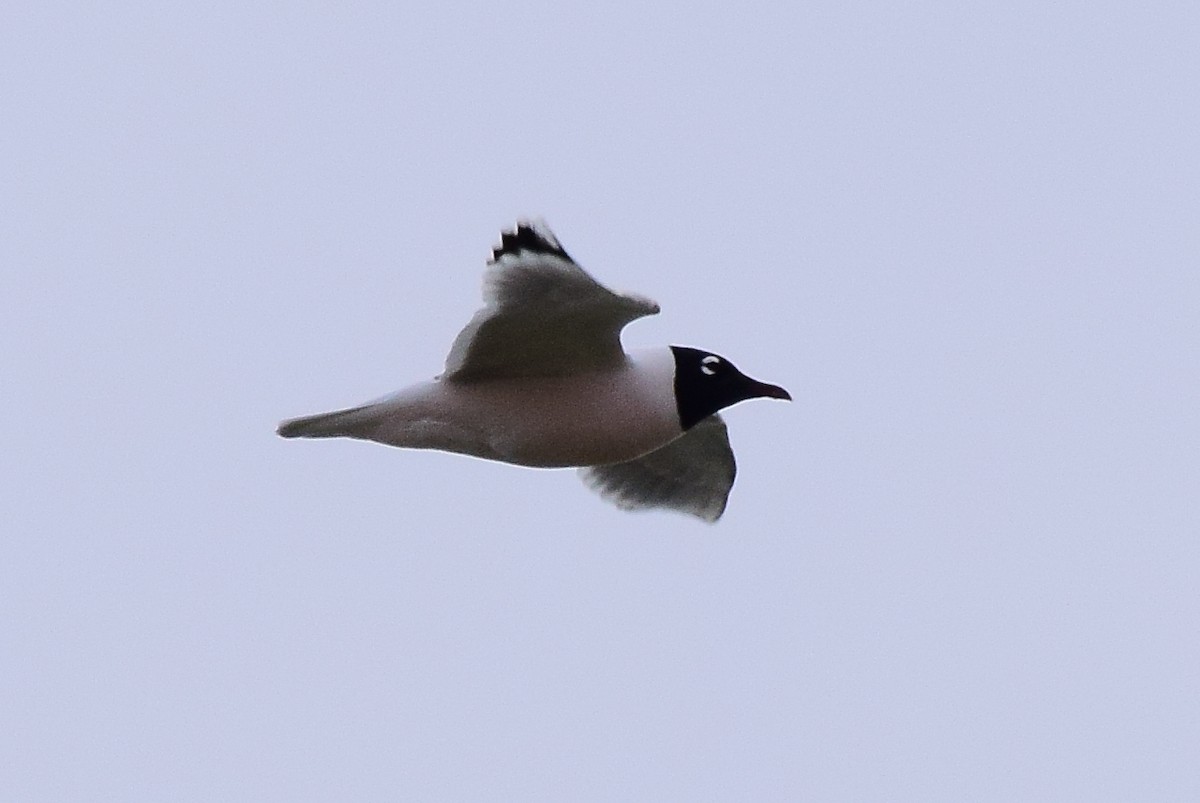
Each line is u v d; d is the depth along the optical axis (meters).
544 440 15.42
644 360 15.60
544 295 14.12
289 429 15.30
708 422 17.00
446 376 15.20
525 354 14.97
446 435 15.32
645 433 15.57
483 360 15.03
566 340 14.80
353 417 15.26
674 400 15.59
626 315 14.38
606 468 17.94
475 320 14.42
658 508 18.02
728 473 17.56
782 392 15.77
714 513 17.88
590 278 13.75
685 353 15.70
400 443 15.40
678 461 17.61
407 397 15.25
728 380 15.70
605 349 15.00
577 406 15.30
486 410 15.25
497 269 13.96
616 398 15.37
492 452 15.47
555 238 13.52
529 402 15.27
